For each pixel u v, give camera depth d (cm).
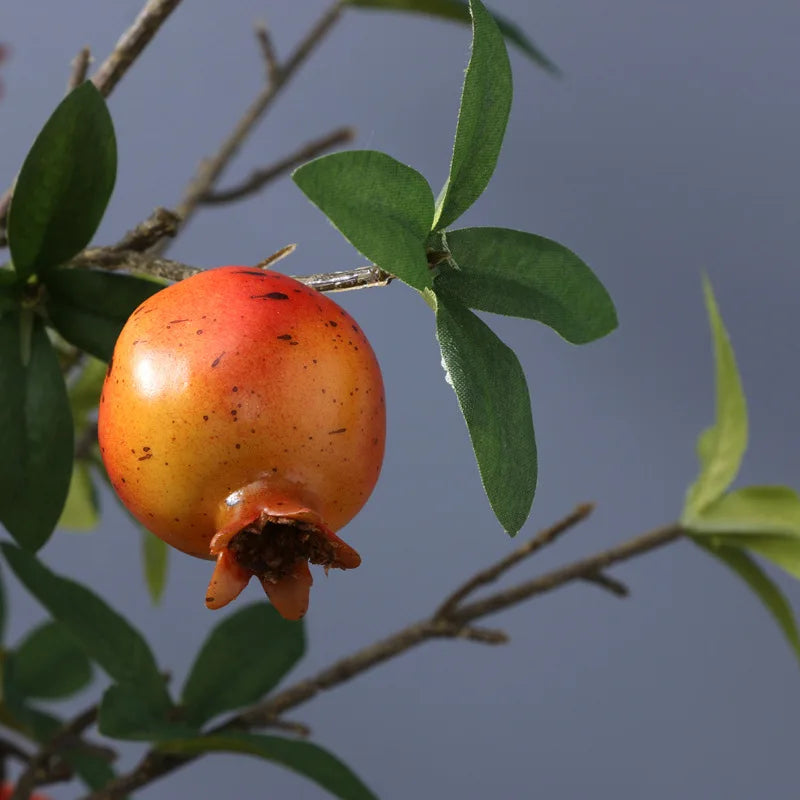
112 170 112
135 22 116
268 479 107
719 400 125
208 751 118
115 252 113
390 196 107
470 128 108
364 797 117
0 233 115
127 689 120
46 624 142
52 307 113
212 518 108
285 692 122
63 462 113
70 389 125
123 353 108
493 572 123
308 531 108
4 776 130
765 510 124
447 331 108
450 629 123
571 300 110
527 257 109
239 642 123
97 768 129
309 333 108
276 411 107
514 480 108
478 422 108
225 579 107
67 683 142
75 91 111
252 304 108
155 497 108
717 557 125
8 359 113
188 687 122
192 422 107
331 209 107
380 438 108
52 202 112
